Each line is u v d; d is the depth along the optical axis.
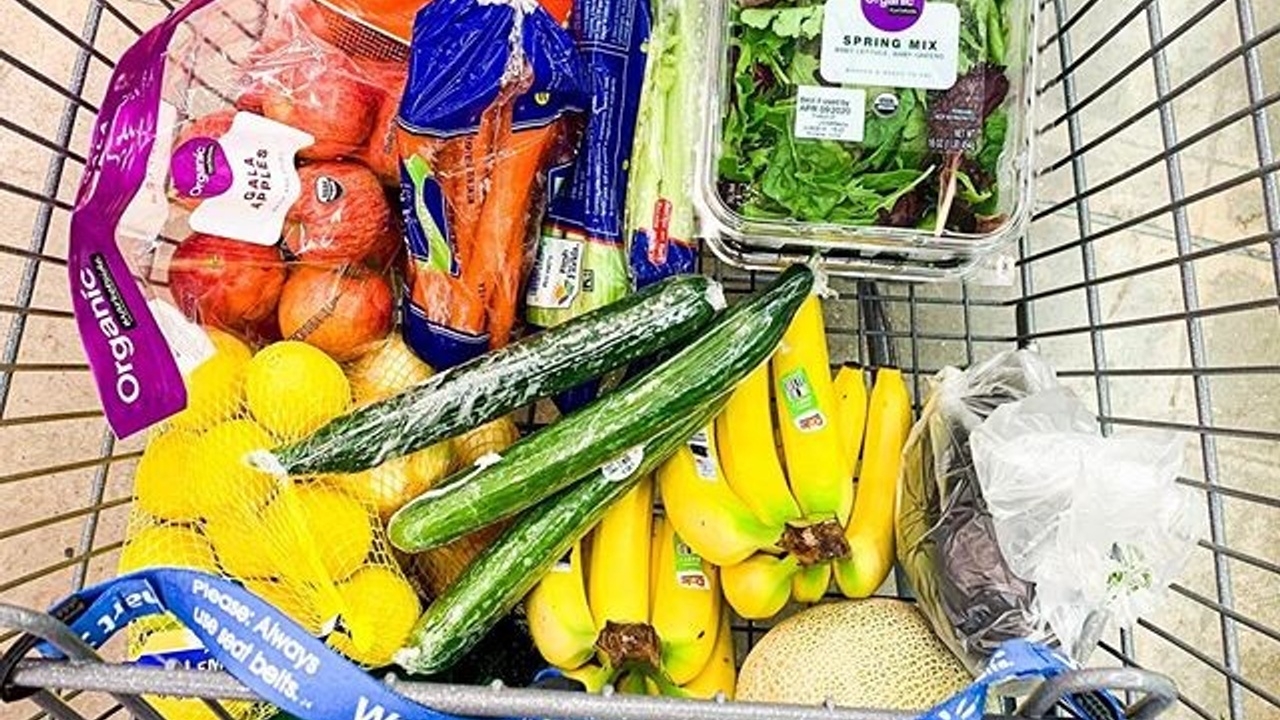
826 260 0.90
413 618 0.81
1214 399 1.10
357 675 0.63
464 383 0.80
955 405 0.83
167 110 0.80
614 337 0.80
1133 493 0.74
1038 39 0.86
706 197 0.85
